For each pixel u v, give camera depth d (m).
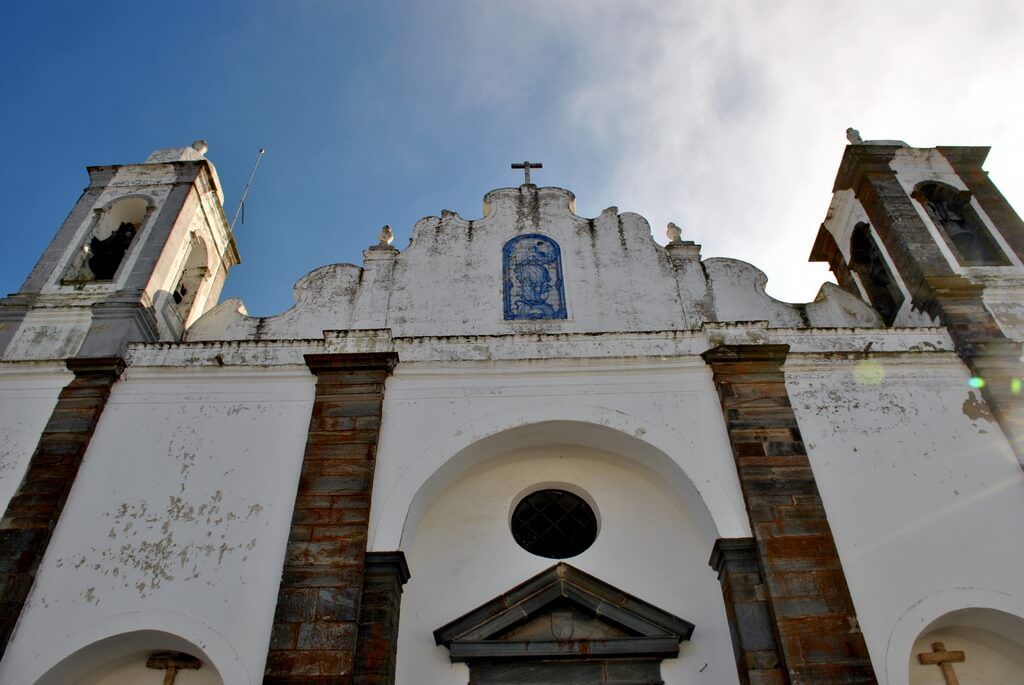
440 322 12.40
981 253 13.66
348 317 12.66
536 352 11.37
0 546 9.34
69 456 10.15
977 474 10.10
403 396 10.89
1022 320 11.99
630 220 13.76
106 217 13.90
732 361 11.10
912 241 13.02
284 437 10.48
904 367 11.22
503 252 13.39
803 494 9.71
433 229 13.75
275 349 11.47
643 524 10.78
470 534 10.66
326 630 8.66
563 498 11.38
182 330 13.58
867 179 14.17
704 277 12.97
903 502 9.81
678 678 9.33
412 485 9.95
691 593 10.08
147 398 10.95
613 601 9.70
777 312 12.70
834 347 11.46
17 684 8.46
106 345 11.49
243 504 9.81
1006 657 9.70
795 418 10.55
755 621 8.82
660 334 11.58
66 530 9.61
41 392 10.98
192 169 14.54
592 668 9.30
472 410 10.73
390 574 9.17
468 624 9.53
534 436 10.87
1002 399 10.73
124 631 8.81
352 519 9.53
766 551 9.21
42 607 8.99
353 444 10.23
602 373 11.11
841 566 9.17
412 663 9.48
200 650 8.74
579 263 13.14
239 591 9.10
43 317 12.16
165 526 9.62
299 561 9.20
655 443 10.35
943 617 9.03
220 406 10.84
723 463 10.15
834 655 8.44
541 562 10.40
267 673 8.38
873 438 10.42
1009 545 9.47
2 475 10.12
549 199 14.19
